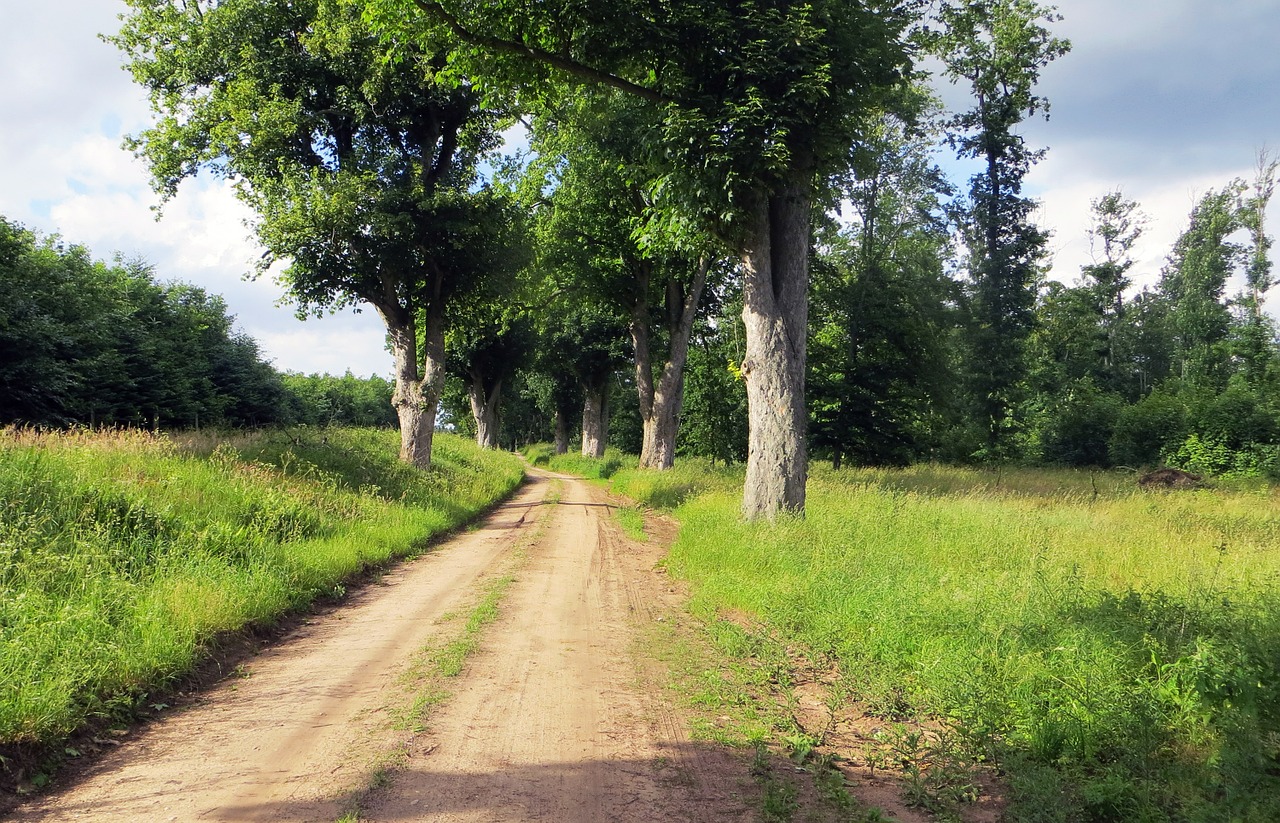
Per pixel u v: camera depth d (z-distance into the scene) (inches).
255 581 317.1
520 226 932.0
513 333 1993.1
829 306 1330.0
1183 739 173.9
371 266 835.4
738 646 264.5
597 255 1177.4
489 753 176.2
